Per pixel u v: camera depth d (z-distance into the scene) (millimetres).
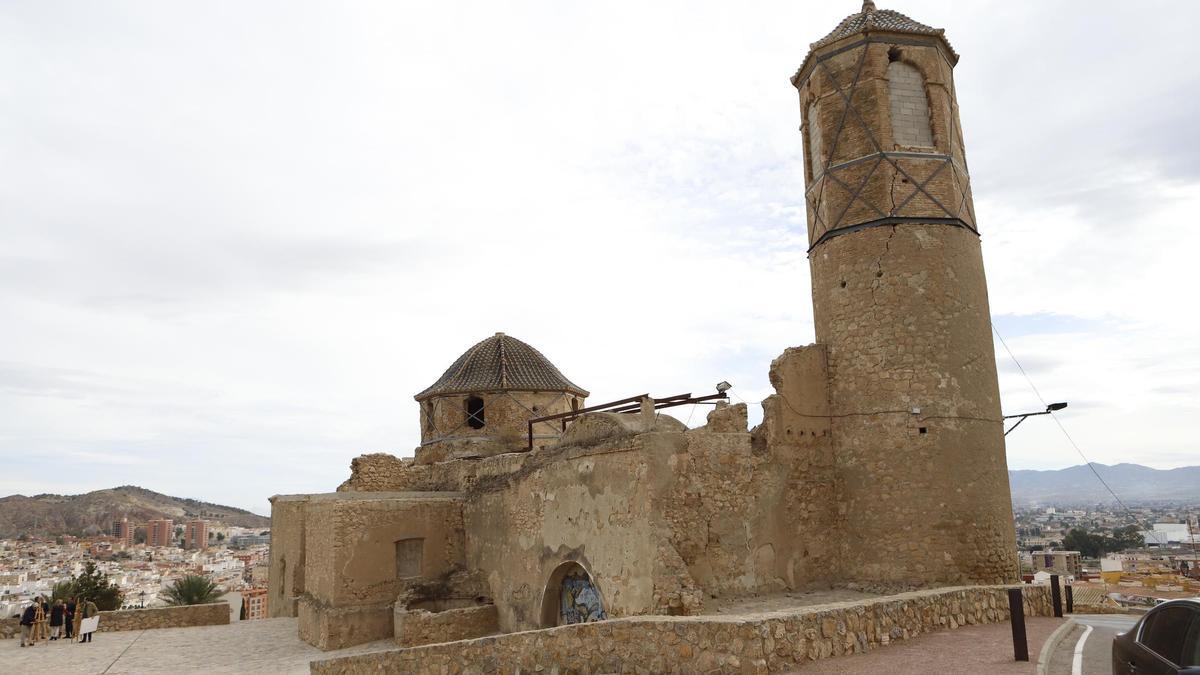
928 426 21000
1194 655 7898
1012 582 20906
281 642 27391
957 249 22156
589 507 21391
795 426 22141
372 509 26844
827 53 23734
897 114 22844
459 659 15266
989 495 21094
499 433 34562
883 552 21062
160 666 23453
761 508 21031
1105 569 63844
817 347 22984
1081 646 13664
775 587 20844
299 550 33969
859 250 22359
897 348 21531
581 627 13633
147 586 86062
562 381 36219
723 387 22547
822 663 11953
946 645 13219
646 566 18891
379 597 26453
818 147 24219
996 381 22453
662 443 19688
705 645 11977
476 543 27547
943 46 23594
